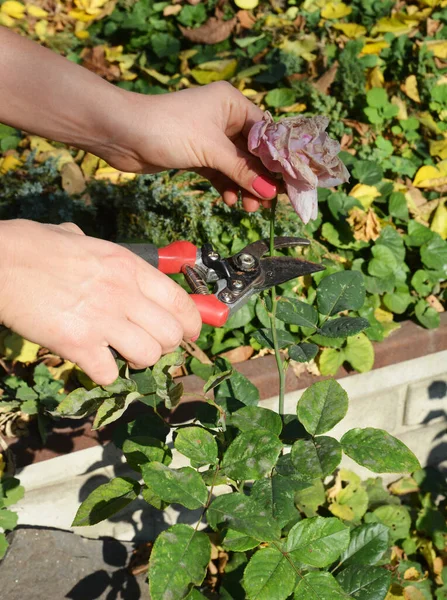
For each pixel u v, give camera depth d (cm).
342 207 79
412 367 76
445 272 80
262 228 74
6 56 51
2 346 68
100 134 54
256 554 41
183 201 73
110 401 41
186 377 68
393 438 44
